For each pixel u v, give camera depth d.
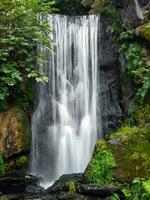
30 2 9.32
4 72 8.74
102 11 10.43
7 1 8.79
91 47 10.30
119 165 7.24
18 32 9.07
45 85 9.95
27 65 9.06
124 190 6.68
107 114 9.76
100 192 6.85
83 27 10.41
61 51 10.24
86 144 9.68
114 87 9.88
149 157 7.36
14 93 9.29
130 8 10.02
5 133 8.58
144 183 6.48
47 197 7.09
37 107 9.76
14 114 8.86
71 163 9.47
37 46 9.85
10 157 8.57
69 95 10.06
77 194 7.00
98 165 7.34
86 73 10.20
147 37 9.40
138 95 9.11
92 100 10.02
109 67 10.04
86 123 9.87
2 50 8.63
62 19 10.38
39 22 9.34
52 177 9.24
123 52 9.77
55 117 9.82
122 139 7.75
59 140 9.63
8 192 7.66
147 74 9.24
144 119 8.88
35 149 9.45
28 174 8.59
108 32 10.20
